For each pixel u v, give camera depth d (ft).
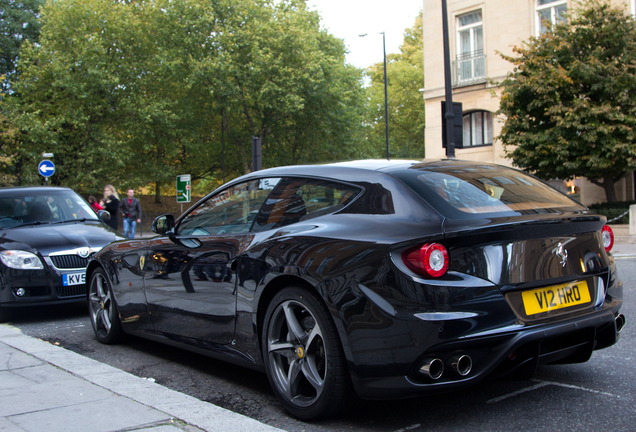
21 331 19.83
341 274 9.75
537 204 11.03
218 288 12.53
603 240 11.62
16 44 117.60
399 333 9.05
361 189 10.83
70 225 24.16
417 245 9.16
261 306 11.45
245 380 13.43
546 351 9.95
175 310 14.10
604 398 11.19
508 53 76.64
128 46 108.99
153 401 10.97
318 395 10.12
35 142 98.78
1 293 21.11
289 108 106.93
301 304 10.42
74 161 104.53
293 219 11.59
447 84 41.52
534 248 9.84
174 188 155.84
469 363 9.09
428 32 85.46
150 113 105.70
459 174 11.47
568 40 59.00
